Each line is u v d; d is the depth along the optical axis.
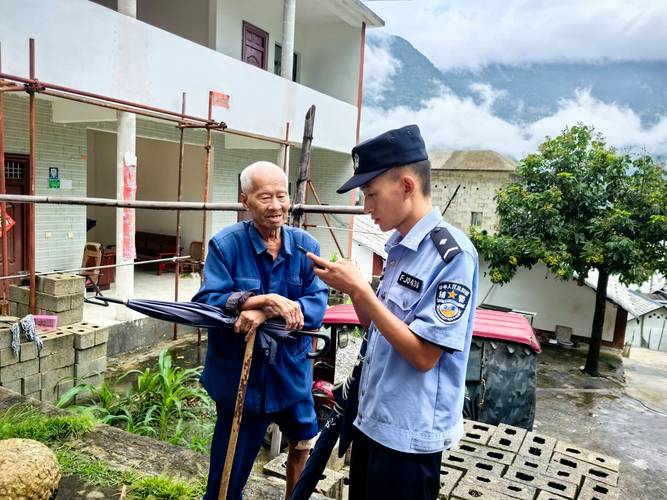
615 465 3.40
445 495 2.98
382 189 1.55
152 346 8.29
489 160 30.16
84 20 6.68
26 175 8.59
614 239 11.92
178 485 2.49
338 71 14.85
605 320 14.98
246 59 12.48
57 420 3.05
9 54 5.87
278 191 2.00
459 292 1.46
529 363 5.35
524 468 3.31
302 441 2.33
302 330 2.00
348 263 1.49
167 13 11.80
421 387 1.55
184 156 12.87
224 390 2.04
